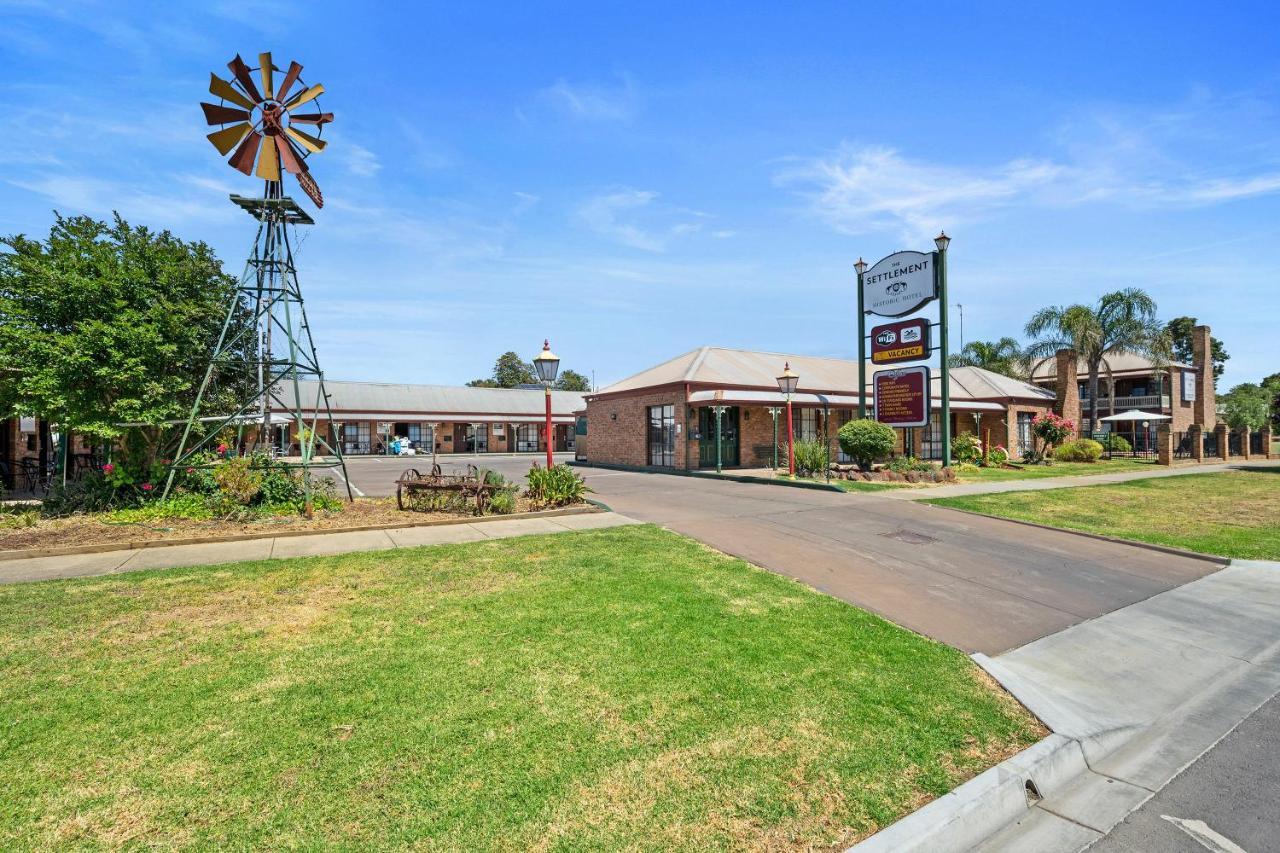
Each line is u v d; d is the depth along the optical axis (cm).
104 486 1101
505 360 6650
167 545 852
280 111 1207
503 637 520
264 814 295
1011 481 1762
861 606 649
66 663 455
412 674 446
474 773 331
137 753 342
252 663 460
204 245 1261
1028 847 307
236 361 1302
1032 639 580
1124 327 3016
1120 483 1750
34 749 343
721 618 580
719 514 1166
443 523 1035
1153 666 532
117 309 1081
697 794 320
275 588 649
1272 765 385
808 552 870
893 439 1817
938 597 693
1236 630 621
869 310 2038
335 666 457
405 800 307
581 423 3136
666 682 444
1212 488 1672
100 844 273
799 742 373
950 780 342
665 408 2298
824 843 289
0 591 627
